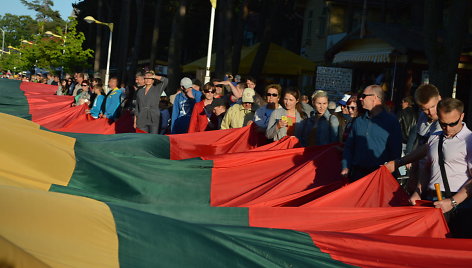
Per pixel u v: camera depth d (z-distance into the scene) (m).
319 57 44.09
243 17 28.45
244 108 12.11
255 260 4.57
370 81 29.91
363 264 5.08
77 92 22.38
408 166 10.15
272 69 29.16
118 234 4.21
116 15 63.00
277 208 6.38
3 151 6.28
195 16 55.31
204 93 13.81
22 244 3.71
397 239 5.55
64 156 6.89
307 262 4.82
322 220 6.30
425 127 8.40
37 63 48.22
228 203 7.80
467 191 6.44
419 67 24.06
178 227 4.48
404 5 37.50
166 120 16.30
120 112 15.83
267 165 8.73
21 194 4.17
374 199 7.03
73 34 48.03
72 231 4.02
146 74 14.17
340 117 9.77
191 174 8.08
